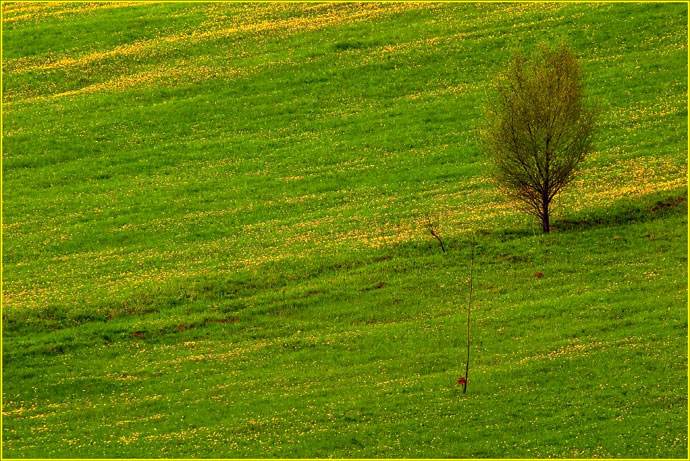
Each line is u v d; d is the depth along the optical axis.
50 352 71.88
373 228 88.94
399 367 66.75
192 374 68.06
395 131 111.81
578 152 82.12
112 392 66.50
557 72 81.88
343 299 77.06
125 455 57.53
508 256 80.88
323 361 68.56
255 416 61.62
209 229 93.69
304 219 93.69
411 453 56.41
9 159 111.94
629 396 60.09
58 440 60.16
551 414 59.28
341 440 58.19
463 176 99.56
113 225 96.31
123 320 76.25
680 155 96.19
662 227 82.44
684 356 63.62
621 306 71.06
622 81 114.94
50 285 83.75
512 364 65.31
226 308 77.06
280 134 114.44
